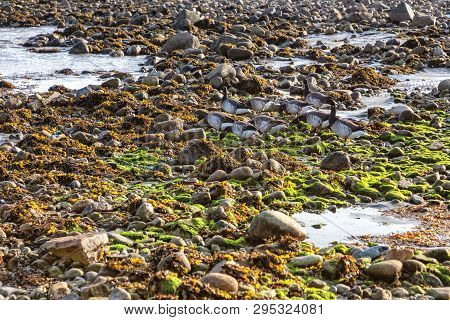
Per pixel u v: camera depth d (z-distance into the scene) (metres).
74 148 14.70
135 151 14.76
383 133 15.48
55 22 37.78
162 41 30.94
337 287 8.18
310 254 8.95
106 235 9.20
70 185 12.33
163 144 15.07
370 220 10.70
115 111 18.34
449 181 12.14
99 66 26.23
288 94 20.95
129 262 8.51
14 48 30.23
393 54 26.75
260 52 27.98
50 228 9.86
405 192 11.80
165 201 11.03
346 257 8.59
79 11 41.78
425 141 15.20
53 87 21.41
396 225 10.48
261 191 11.84
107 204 10.93
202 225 10.05
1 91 21.22
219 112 16.66
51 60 27.42
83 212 10.72
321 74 23.97
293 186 12.09
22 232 9.86
